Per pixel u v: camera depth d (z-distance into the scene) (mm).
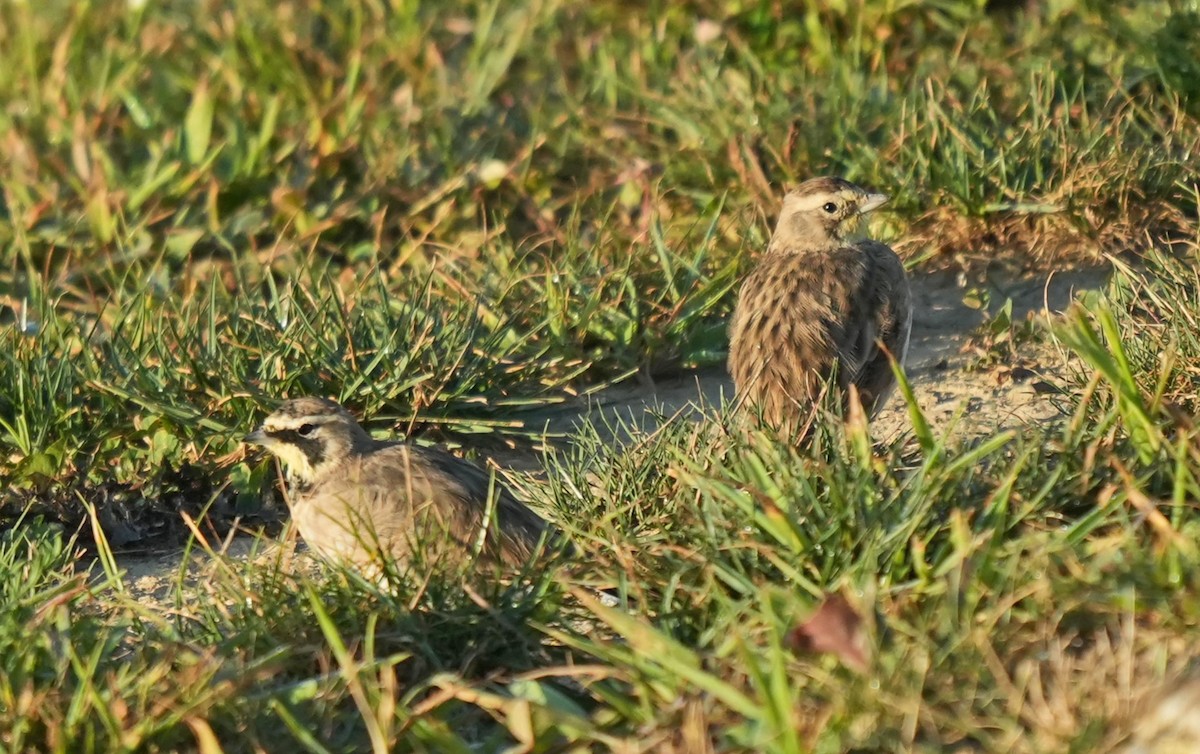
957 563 7867
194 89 17016
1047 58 14773
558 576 8609
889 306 11562
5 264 14773
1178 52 14352
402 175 15117
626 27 17047
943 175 13617
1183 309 10711
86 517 11211
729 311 13258
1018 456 8914
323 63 17031
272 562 10055
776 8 16203
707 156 14484
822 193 12055
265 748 7898
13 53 18281
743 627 7992
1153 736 6809
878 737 7203
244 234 14805
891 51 15641
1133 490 7980
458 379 12102
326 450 10328
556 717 7766
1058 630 7680
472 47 17469
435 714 8141
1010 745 7016
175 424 11609
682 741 7461
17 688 8117
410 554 9258
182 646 8586
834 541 8406
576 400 12547
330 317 12430
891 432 11453
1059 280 13188
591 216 14586
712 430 10305
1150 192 13258
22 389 11484
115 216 14812
